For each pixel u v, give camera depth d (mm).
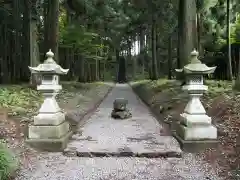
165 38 31438
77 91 18781
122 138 7391
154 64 26625
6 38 20922
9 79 20375
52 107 6531
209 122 6387
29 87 14250
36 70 6328
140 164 5547
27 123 7785
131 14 28781
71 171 5156
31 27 16281
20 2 18625
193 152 6211
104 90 26453
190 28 12117
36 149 6266
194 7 12188
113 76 52562
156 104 13242
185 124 6547
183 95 11961
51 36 15531
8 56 21328
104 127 9078
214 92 11773
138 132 8219
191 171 5137
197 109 6457
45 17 18672
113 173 5066
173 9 21781
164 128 8711
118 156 6000
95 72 39094
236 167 4992
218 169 5090
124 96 22938
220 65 24672
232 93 10727
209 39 24375
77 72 32500
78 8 20719
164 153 5953
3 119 7758
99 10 24562
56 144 6289
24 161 5453
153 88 19406
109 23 32562
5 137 6551
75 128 8539
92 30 27328
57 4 15609
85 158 5910
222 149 5965
